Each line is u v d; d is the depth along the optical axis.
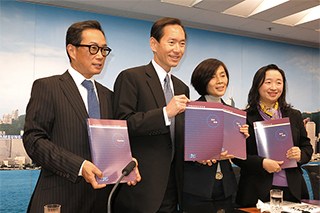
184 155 1.67
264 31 5.94
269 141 2.01
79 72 1.58
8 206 4.30
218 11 4.81
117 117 1.62
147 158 1.60
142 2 4.55
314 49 7.02
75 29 1.53
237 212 1.61
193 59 5.64
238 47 6.12
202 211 1.62
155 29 1.68
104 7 4.80
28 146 1.38
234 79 6.06
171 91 1.75
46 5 4.61
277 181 2.04
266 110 2.23
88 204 1.49
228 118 1.87
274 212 1.62
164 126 1.51
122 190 1.62
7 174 4.32
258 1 4.64
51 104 1.45
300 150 2.01
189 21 5.39
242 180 2.15
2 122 4.33
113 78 4.99
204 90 2.21
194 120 1.69
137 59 5.18
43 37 4.59
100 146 1.37
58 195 1.43
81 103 1.52
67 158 1.35
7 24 4.41
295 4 4.38
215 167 2.02
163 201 1.64
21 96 4.45
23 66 4.47
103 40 1.56
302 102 6.81
